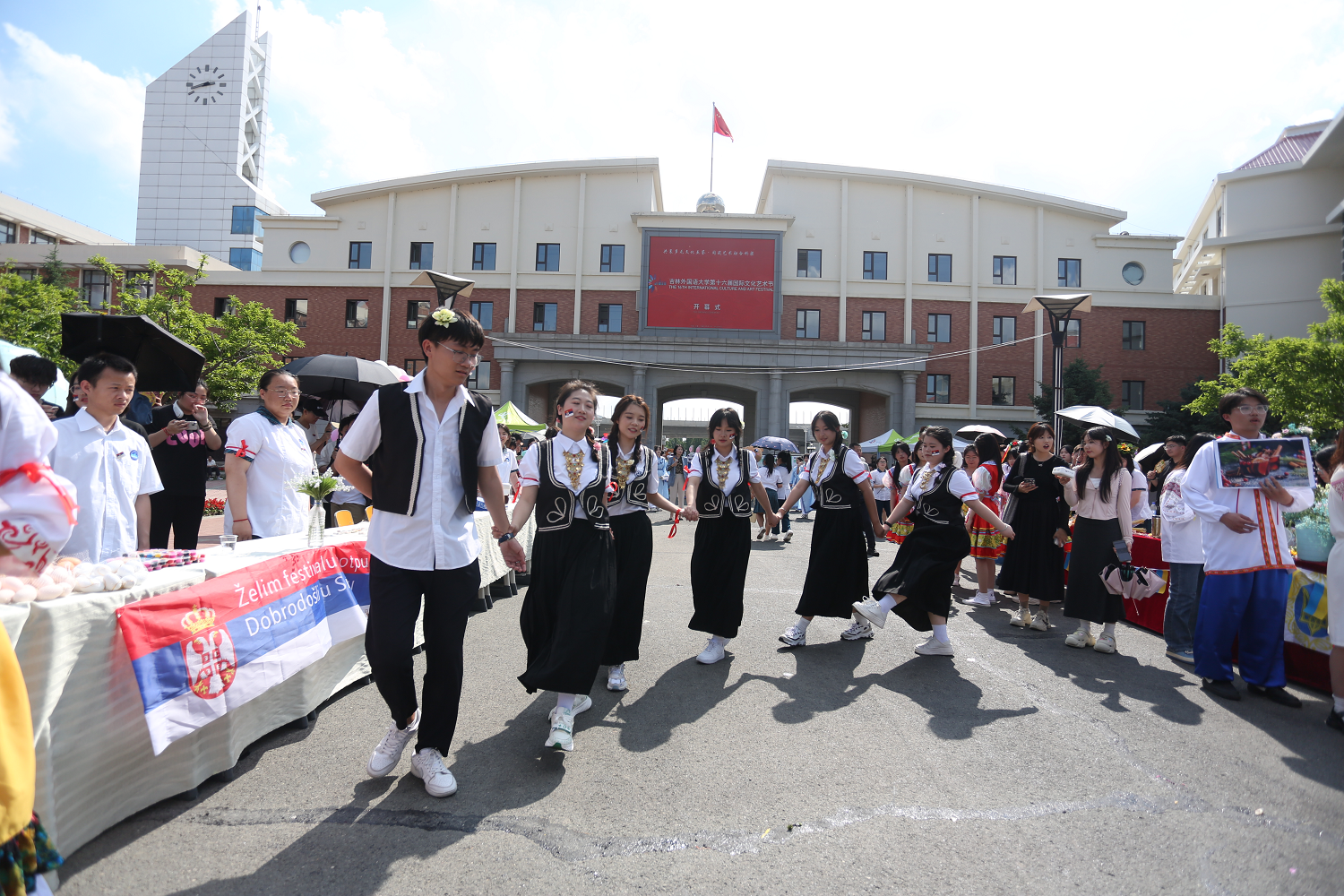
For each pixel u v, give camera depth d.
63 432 3.50
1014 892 2.37
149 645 2.73
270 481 4.68
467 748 3.52
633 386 30.31
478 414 3.17
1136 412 31.56
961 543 5.30
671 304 30.94
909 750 3.57
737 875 2.45
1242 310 31.09
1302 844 2.72
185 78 76.12
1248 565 4.47
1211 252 35.84
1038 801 3.04
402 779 3.17
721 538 5.09
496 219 32.34
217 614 3.10
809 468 5.78
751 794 3.07
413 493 2.96
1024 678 4.82
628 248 31.98
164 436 5.22
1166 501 5.45
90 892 2.29
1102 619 5.45
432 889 2.35
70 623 2.46
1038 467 6.41
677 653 5.38
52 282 31.22
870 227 32.16
